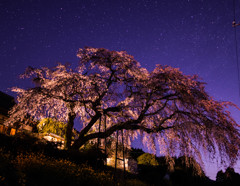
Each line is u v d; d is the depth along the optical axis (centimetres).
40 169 795
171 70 1305
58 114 1416
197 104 1207
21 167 777
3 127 1730
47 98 1250
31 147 1148
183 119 1266
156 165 1917
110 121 1661
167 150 1311
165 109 1466
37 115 1332
